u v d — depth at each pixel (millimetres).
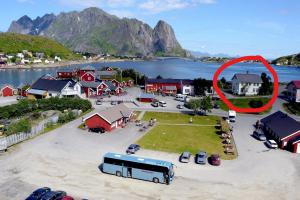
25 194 40188
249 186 43625
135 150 56062
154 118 83625
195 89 121375
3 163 49750
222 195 40781
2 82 174500
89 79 131500
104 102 104250
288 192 42031
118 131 69875
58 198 37375
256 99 110188
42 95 106562
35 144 59062
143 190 41844
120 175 46062
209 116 86812
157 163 44281
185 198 39781
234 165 51344
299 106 97250
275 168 50344
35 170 47438
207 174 47406
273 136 67750
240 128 75562
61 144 59562
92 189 41844
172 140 64375
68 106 87250
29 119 76375
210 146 61281
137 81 152500
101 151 56406
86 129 70125
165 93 123375
